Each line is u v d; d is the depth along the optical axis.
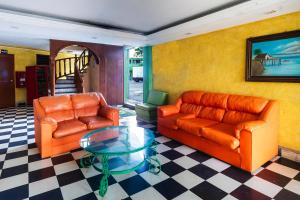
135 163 2.75
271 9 2.81
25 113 6.51
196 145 3.39
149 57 6.03
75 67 8.66
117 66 7.24
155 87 5.99
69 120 3.83
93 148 2.49
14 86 7.79
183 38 4.85
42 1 3.23
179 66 5.05
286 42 3.01
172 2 3.25
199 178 2.54
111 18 4.13
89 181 2.47
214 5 3.40
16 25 3.82
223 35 3.92
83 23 4.45
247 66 3.50
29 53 8.17
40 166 2.85
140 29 5.04
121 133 3.12
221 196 2.18
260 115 3.03
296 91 2.98
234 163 2.81
